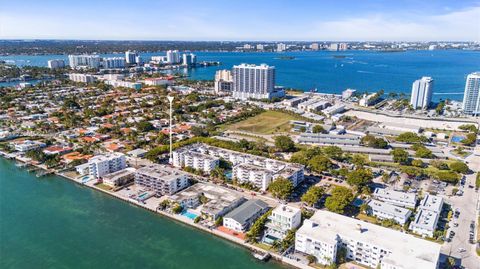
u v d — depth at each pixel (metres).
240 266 193.50
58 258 199.75
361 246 189.62
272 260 198.62
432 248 183.75
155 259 199.00
